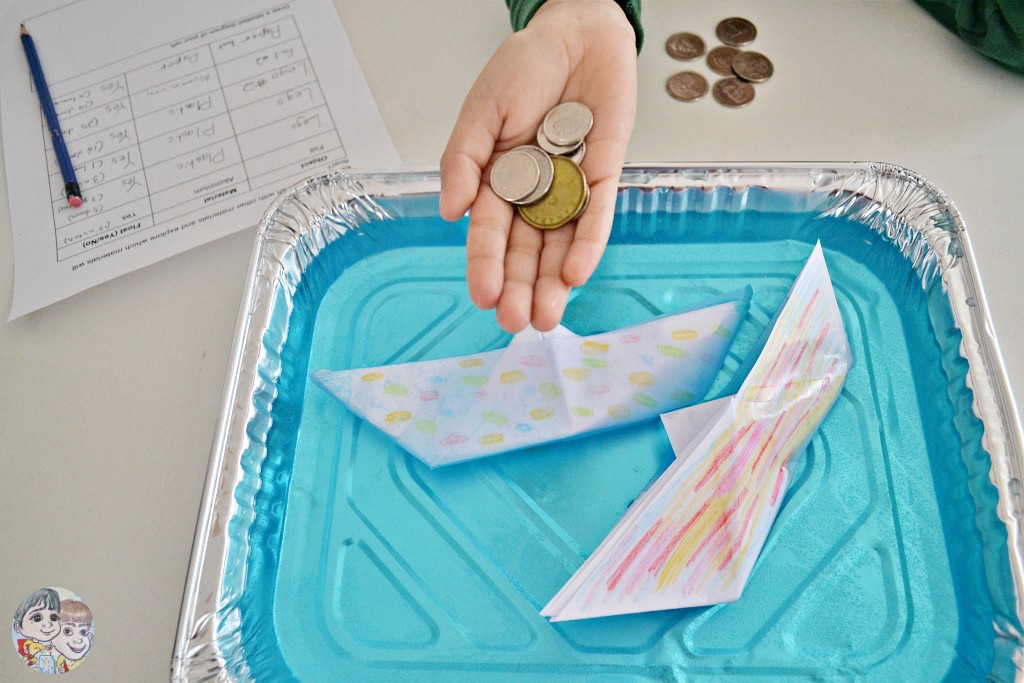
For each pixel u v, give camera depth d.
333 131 0.65
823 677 0.52
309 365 0.60
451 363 0.59
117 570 0.56
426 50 0.68
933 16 0.68
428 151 0.65
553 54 0.59
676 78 0.66
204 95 0.67
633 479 0.56
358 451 0.58
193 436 0.58
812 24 0.68
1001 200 0.62
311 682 0.53
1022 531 0.52
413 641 0.54
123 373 0.60
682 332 0.58
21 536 0.57
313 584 0.55
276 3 0.70
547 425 0.57
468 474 0.57
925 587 0.54
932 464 0.56
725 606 0.54
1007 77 0.66
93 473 0.58
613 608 0.53
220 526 0.54
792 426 0.56
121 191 0.65
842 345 0.57
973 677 0.52
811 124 0.64
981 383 0.55
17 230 0.64
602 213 0.56
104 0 0.71
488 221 0.56
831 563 0.54
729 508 0.54
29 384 0.60
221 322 0.61
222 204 0.64
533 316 0.55
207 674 0.51
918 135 0.64
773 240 0.62
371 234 0.62
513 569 0.55
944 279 0.57
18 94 0.68
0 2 0.71
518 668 0.53
